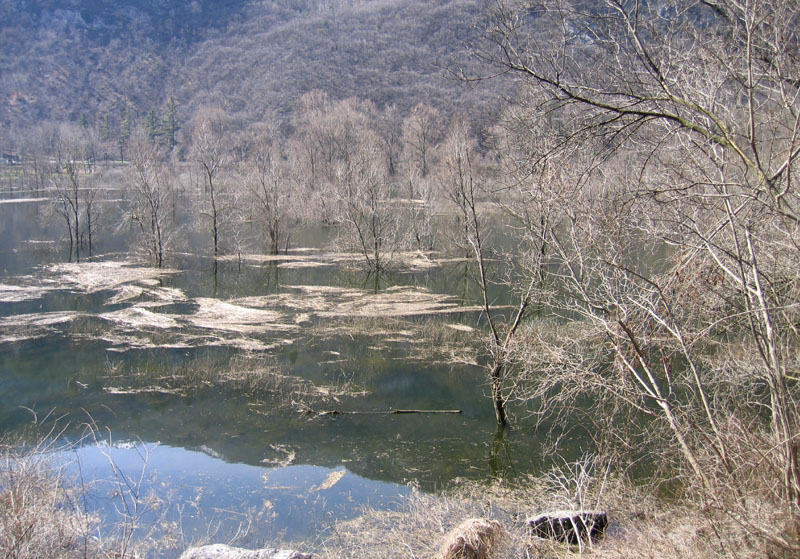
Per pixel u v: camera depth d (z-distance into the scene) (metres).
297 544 7.90
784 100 5.13
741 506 5.18
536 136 6.64
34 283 25.53
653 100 5.54
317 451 11.09
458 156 13.34
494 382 11.69
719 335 8.88
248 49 143.75
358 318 20.34
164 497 9.37
